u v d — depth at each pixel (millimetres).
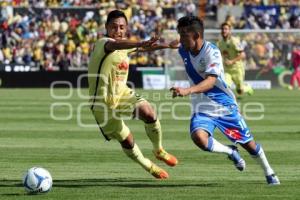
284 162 31719
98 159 32781
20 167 30328
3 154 34250
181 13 110562
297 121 51094
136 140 40562
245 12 111875
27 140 39875
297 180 26781
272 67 96062
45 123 49344
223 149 25000
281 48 96062
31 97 74562
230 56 64750
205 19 111812
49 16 107000
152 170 26875
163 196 23391
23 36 103938
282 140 40031
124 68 26172
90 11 108062
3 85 92750
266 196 23312
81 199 22875
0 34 103000
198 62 24328
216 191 24328
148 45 24516
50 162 31812
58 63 100562
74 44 102875
